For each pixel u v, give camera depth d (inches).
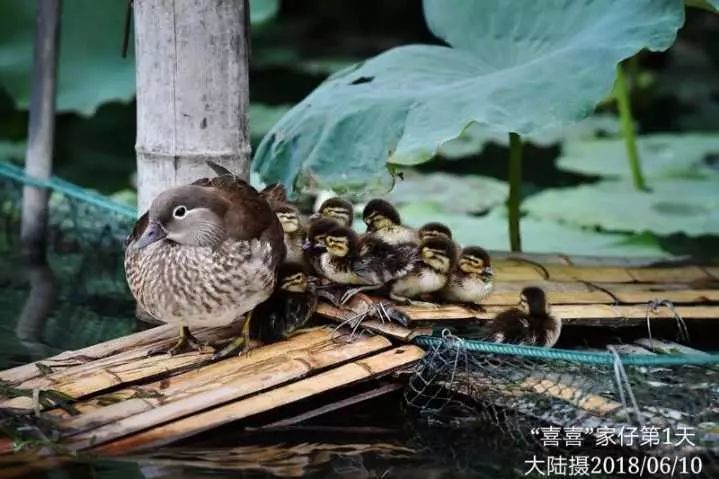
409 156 336.2
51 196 482.3
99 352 319.3
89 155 586.9
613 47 346.9
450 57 396.2
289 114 385.4
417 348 313.0
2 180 470.9
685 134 631.2
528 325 319.9
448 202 499.2
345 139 359.6
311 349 312.7
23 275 418.9
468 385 301.4
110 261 425.1
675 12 349.4
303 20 901.8
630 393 278.8
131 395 289.7
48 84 438.6
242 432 285.4
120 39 514.3
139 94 353.1
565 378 302.4
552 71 348.8
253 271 300.2
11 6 519.8
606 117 676.1
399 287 332.5
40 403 281.9
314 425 293.1
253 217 303.6
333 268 333.7
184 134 348.8
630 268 386.6
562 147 593.0
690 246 455.5
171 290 298.2
